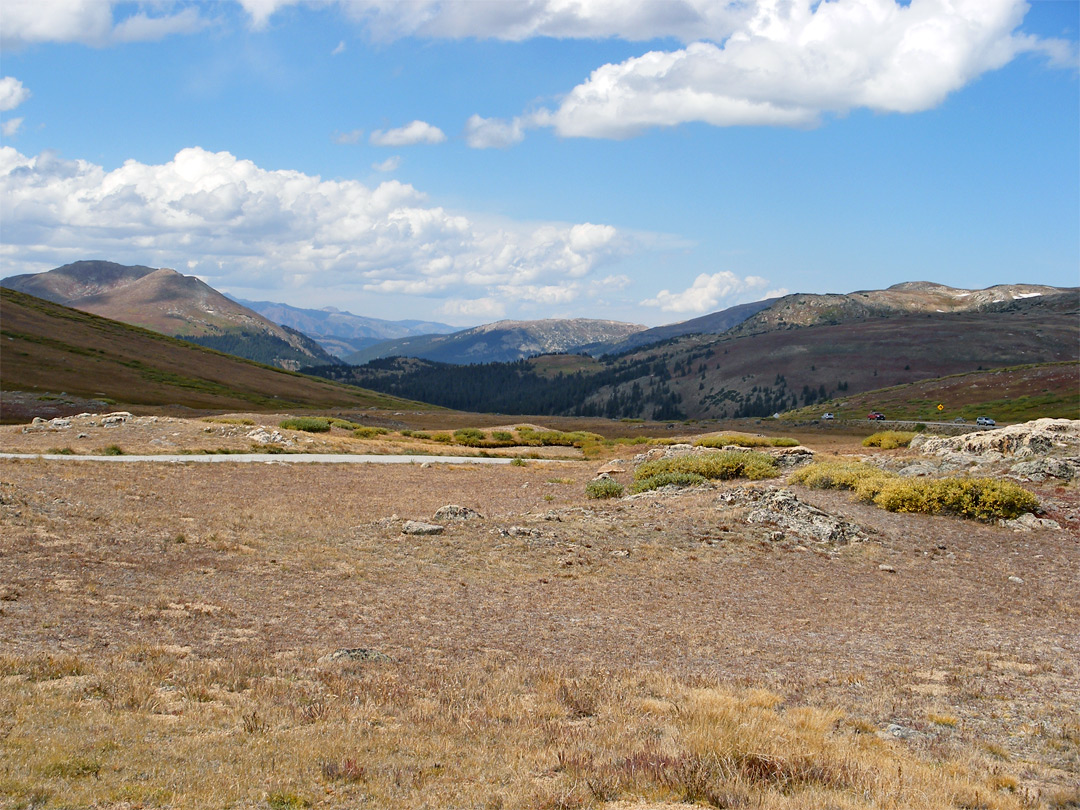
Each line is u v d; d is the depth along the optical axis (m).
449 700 9.95
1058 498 29.45
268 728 8.34
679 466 40.62
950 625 16.30
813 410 182.00
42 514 22.08
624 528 25.17
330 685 10.23
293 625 13.85
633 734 8.81
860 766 7.89
